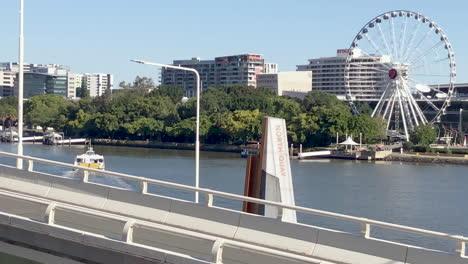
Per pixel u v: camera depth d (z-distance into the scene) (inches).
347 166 7377.0
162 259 872.9
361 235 1011.9
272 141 1406.3
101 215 956.6
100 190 1366.9
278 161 1409.9
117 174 1283.2
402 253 970.1
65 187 1429.6
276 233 1096.2
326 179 5846.5
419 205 4338.1
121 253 909.2
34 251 998.4
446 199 4623.5
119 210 1312.7
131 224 920.3
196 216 1202.6
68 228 966.4
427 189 5191.9
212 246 896.3
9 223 1020.5
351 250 1013.8
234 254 909.8
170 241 987.9
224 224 1162.0
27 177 1503.4
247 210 1414.9
